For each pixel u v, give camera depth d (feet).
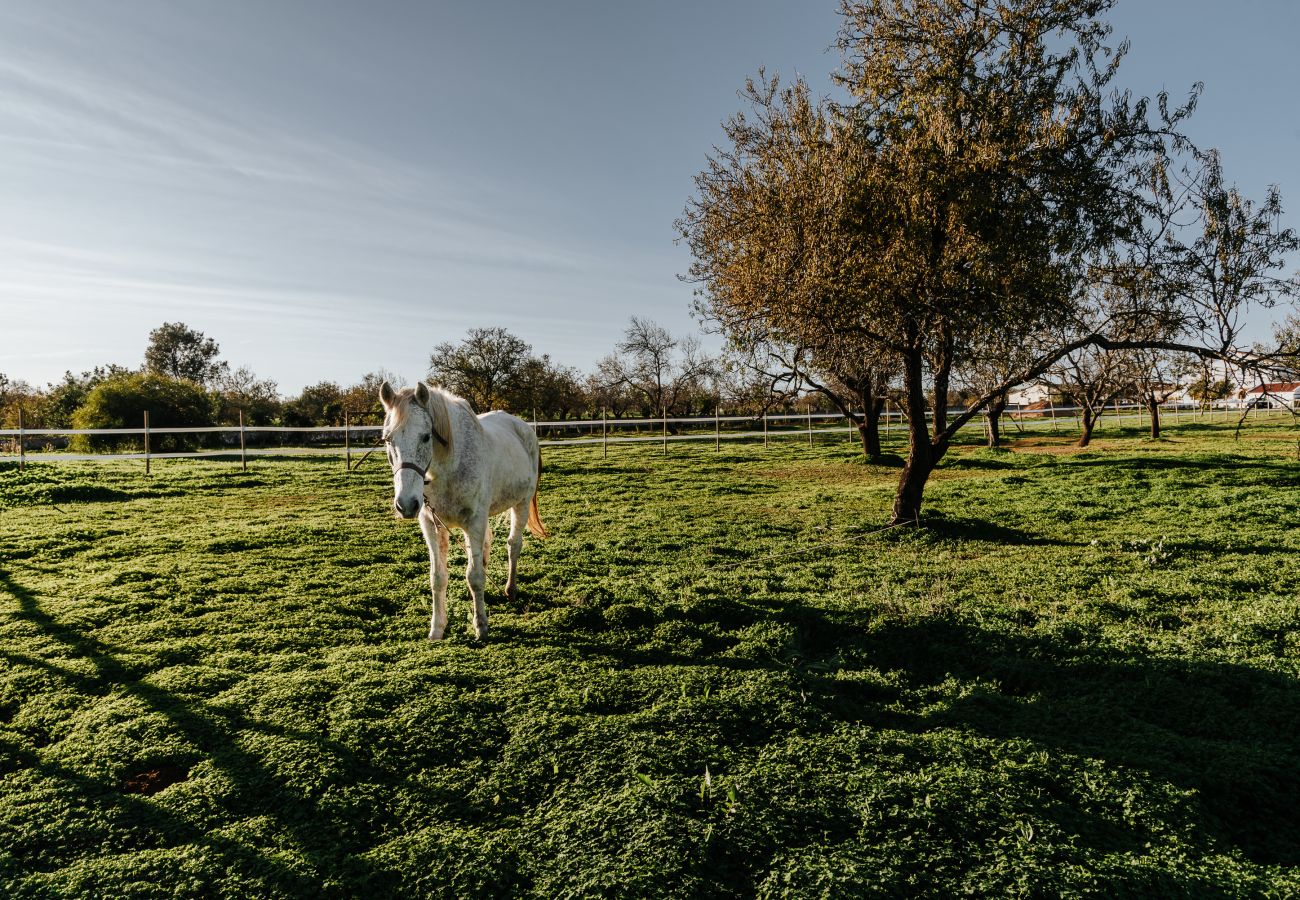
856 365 32.22
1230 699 14.73
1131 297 26.89
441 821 10.48
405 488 15.34
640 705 14.01
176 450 83.05
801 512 37.76
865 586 22.88
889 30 28.55
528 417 146.92
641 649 17.30
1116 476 47.83
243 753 11.98
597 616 19.43
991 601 20.97
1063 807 10.74
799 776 11.21
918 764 11.75
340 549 27.73
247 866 9.37
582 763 11.71
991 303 25.79
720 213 34.53
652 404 173.68
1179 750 12.65
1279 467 49.03
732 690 14.34
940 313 26.04
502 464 19.95
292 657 16.31
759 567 25.55
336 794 10.92
